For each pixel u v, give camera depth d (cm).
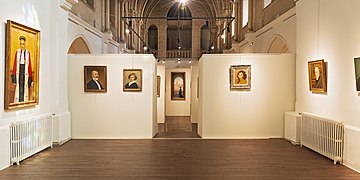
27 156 705
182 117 1897
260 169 639
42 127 780
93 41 1362
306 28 886
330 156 711
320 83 788
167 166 658
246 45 1730
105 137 991
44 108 826
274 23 1230
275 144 902
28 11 732
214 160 711
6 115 648
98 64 988
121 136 993
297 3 946
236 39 1983
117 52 1888
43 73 817
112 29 1795
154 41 3616
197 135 1060
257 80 1003
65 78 950
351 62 659
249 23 1606
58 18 883
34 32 748
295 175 599
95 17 1422
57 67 879
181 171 621
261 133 1005
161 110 1584
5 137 635
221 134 1004
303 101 910
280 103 1005
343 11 689
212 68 1002
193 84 1585
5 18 638
